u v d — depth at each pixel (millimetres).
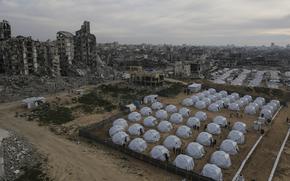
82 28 155250
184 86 112812
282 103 82562
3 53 112188
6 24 123125
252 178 37500
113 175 37250
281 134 55969
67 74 132125
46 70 121562
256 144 49844
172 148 47281
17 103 77875
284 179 37500
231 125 61531
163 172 38844
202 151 44938
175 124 62219
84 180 35625
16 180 34656
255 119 67312
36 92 91375
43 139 49969
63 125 59344
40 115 65938
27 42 112250
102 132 56250
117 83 116438
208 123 62906
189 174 36688
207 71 194625
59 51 142875
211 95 90125
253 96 93438
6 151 40938
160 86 110812
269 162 42594
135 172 38469
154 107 76062
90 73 141125
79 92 91688
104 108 75312
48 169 38031
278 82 147250
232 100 86250
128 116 65438
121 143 49031
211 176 36844
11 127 56312
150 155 43969
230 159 43500
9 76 103875
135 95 93500
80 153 44094
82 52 157375
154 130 53469
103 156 43438
